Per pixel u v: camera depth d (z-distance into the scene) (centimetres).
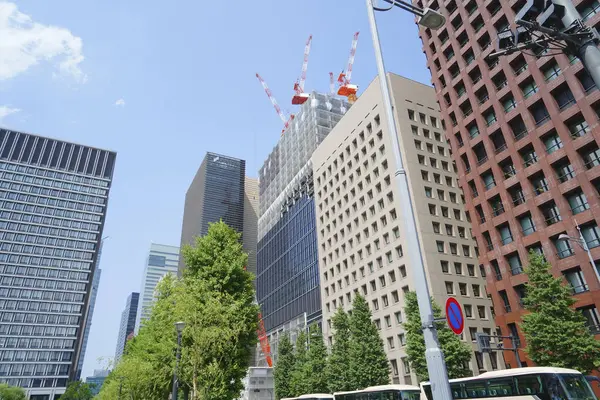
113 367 4628
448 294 4838
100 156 17462
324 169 7969
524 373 2019
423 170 5612
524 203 4028
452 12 5381
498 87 4562
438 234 5203
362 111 6812
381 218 5900
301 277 9400
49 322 13888
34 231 14938
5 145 15675
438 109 6350
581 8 3719
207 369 2338
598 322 3272
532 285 3062
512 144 4225
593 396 1873
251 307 2712
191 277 2766
